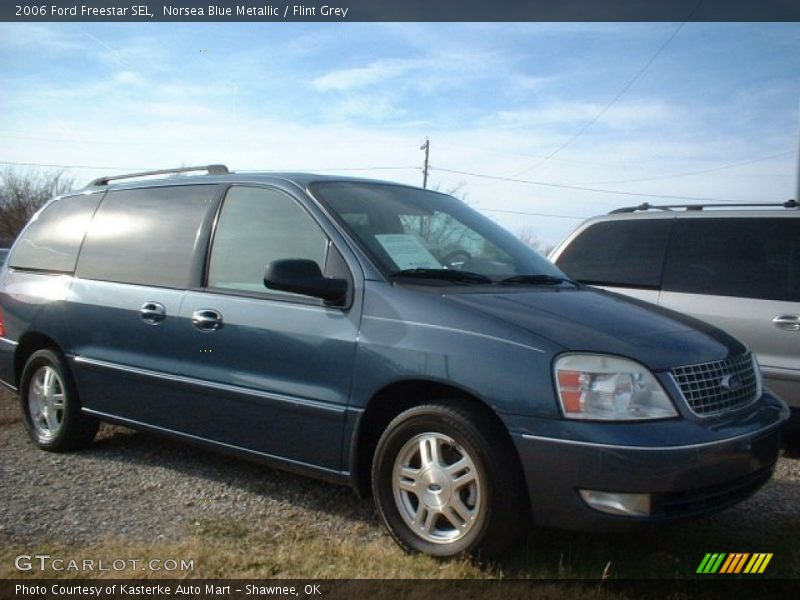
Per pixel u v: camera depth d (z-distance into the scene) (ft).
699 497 11.05
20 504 14.40
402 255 13.58
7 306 19.06
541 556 12.03
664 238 20.52
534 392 10.99
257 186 15.19
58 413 17.92
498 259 15.06
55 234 18.85
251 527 13.41
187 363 14.92
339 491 15.34
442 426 11.61
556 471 10.80
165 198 16.74
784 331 18.26
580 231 22.06
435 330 11.94
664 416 10.96
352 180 15.56
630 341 11.52
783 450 18.99
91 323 16.81
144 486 15.53
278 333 13.52
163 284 15.70
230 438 14.47
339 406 12.69
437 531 11.91
